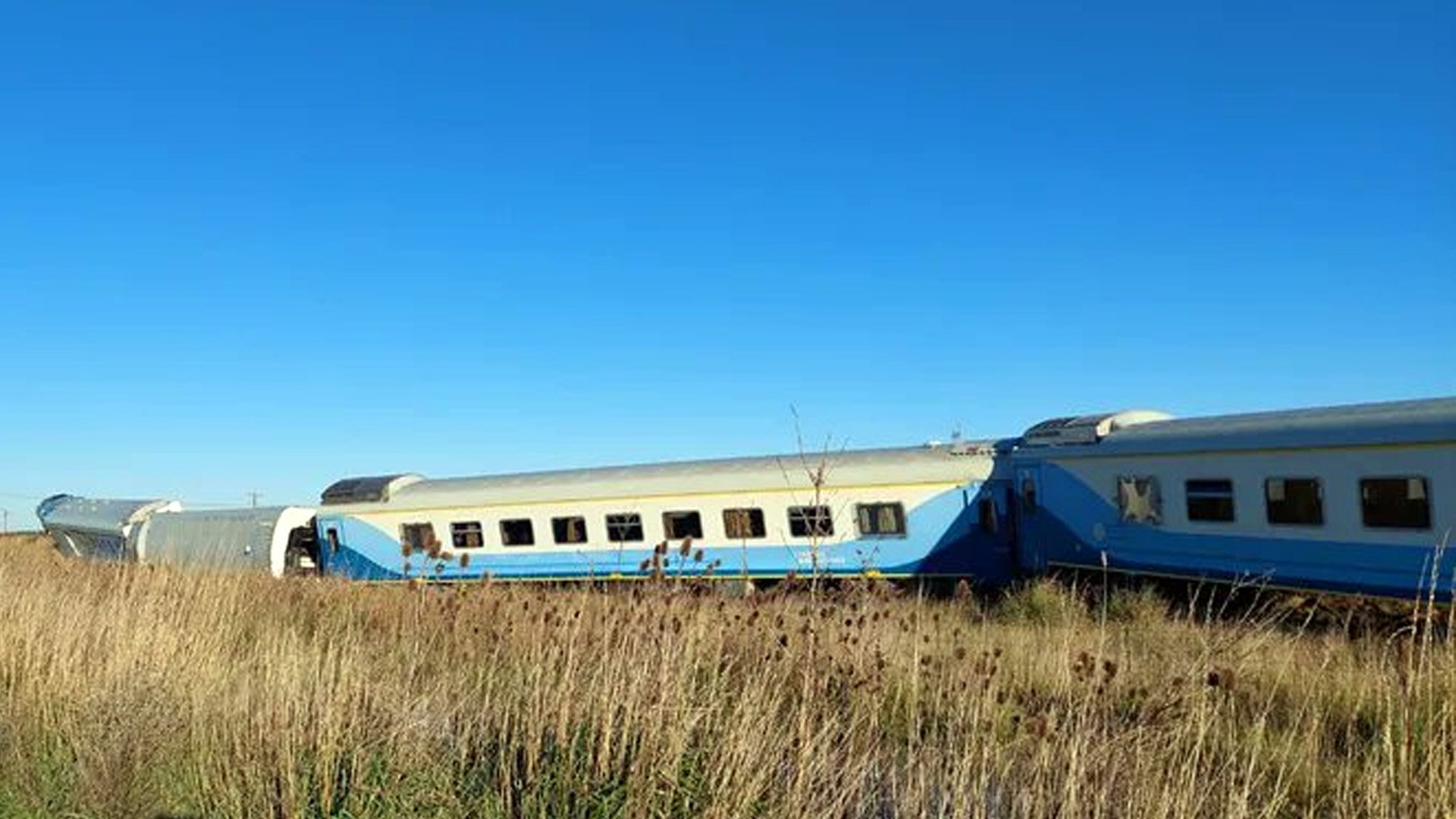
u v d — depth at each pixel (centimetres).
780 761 599
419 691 761
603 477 2245
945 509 2028
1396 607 1349
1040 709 660
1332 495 1440
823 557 2059
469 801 594
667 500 2159
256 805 601
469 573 2327
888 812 579
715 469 2156
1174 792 540
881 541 2048
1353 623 1320
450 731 675
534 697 646
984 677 711
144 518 3008
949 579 2027
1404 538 1345
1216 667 686
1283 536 1505
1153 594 1551
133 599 1091
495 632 841
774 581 2084
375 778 607
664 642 666
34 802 630
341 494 2539
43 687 782
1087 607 1537
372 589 1284
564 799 562
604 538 2206
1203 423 1675
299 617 1167
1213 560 1614
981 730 635
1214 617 1488
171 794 634
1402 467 1348
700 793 571
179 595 1151
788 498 2077
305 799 582
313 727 651
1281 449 1505
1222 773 570
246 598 1245
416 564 2391
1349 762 654
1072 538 1886
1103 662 682
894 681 722
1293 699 767
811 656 689
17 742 704
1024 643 988
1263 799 586
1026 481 1989
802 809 562
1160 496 1711
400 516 2438
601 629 721
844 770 580
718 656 669
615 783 570
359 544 2477
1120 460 1786
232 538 2594
